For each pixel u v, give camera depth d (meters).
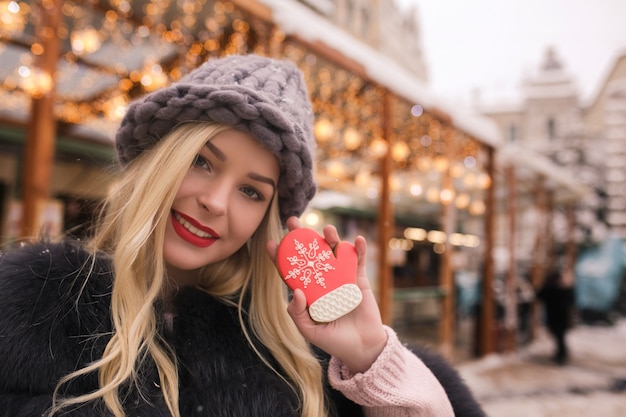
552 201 10.41
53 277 0.80
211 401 0.81
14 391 0.73
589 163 15.76
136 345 0.79
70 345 0.76
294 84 0.98
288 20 3.12
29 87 2.75
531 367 6.18
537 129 26.91
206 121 0.86
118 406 0.75
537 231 8.75
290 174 0.92
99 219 1.02
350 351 0.84
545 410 4.36
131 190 0.94
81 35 3.68
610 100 16.75
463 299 8.05
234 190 0.90
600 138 16.38
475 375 5.48
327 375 0.97
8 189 5.49
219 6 3.19
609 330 10.70
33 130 2.81
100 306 0.81
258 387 0.85
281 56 3.30
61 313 0.77
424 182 7.39
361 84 4.48
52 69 2.88
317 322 0.83
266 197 0.94
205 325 0.88
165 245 0.89
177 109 0.84
